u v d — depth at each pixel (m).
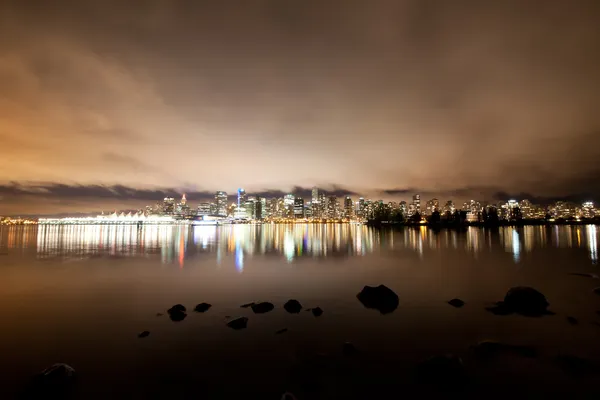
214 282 30.36
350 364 13.54
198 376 12.74
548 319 18.70
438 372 12.23
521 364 13.32
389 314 19.98
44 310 21.44
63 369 12.63
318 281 30.77
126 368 13.42
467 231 142.38
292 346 15.33
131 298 24.48
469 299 23.58
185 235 132.75
